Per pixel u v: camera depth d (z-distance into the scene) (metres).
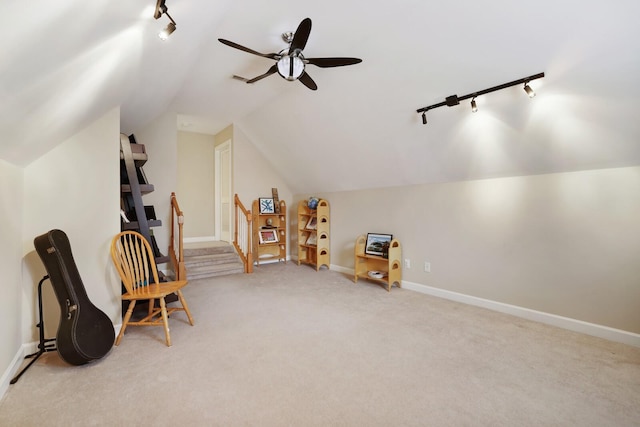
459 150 3.18
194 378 1.93
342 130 3.92
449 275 3.63
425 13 2.21
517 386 1.85
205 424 1.52
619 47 1.84
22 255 2.18
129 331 2.67
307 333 2.63
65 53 1.24
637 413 1.61
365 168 4.29
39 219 2.27
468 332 2.65
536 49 2.09
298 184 5.83
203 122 5.49
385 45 2.60
